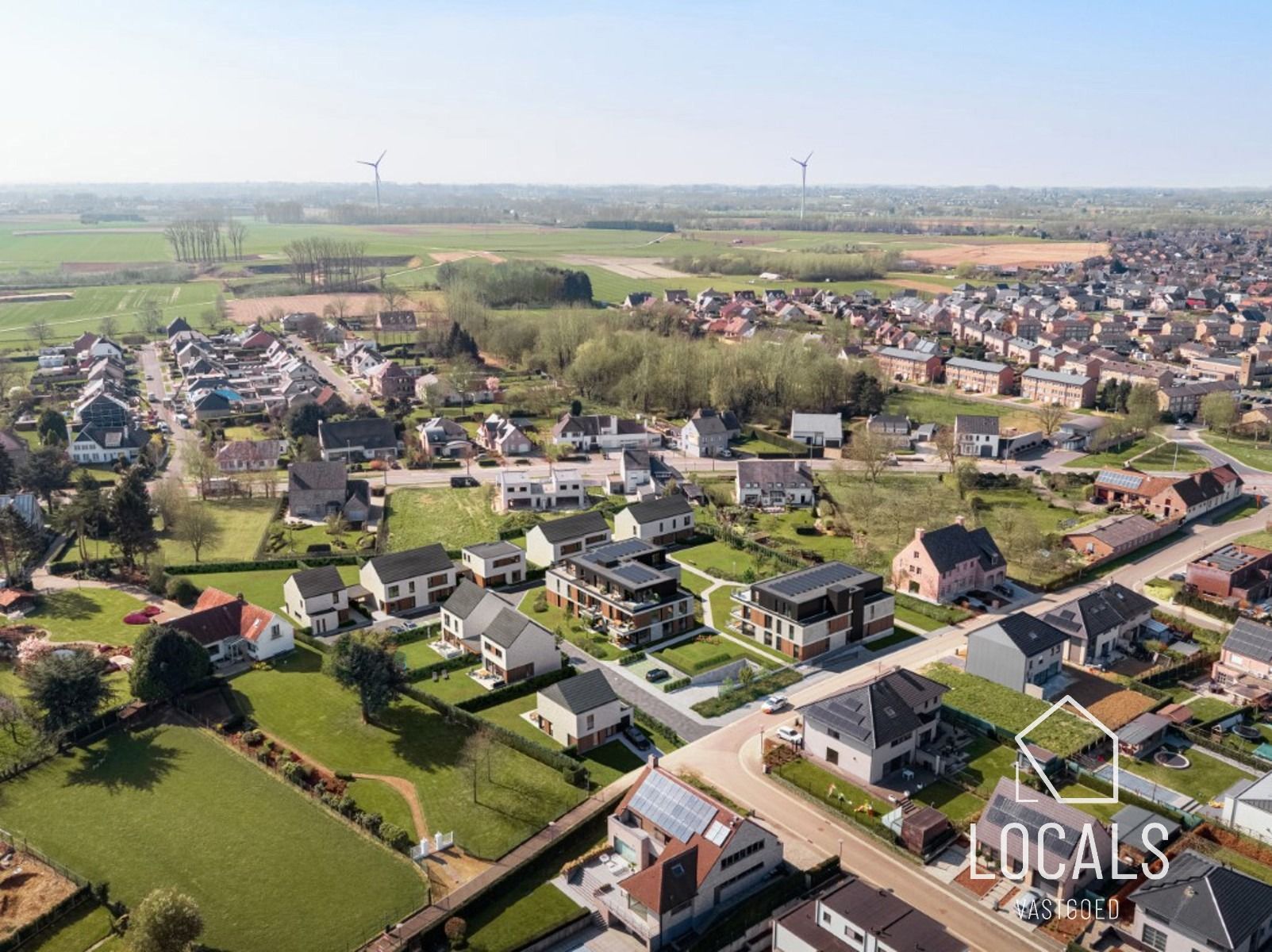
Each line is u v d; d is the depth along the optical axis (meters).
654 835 84.69
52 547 161.62
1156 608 137.75
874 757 95.56
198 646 113.50
